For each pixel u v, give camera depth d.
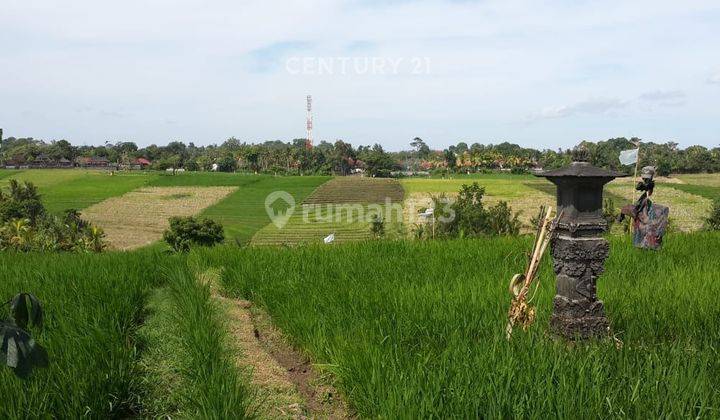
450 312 7.50
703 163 140.50
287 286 10.13
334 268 11.83
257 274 11.75
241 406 5.33
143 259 15.09
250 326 9.23
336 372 6.40
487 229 34.53
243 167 168.12
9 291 9.48
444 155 168.75
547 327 7.29
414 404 4.73
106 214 91.94
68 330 7.02
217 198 107.25
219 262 14.70
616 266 11.04
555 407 4.66
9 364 3.02
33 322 3.38
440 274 10.73
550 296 8.59
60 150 179.50
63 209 95.38
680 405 4.51
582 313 6.97
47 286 9.92
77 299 9.14
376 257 13.25
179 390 6.34
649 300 8.00
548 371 5.30
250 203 102.12
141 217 89.50
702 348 6.19
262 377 6.89
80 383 5.47
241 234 69.88
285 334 8.62
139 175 135.50
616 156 89.50
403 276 10.59
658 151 144.38
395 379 5.38
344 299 8.66
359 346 6.37
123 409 6.04
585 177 6.76
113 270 12.26
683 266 10.88
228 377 5.83
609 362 5.56
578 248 6.91
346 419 6.00
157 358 7.52
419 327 7.07
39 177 131.88
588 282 6.97
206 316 8.16
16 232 46.75
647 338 6.75
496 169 164.50
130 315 8.75
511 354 5.63
